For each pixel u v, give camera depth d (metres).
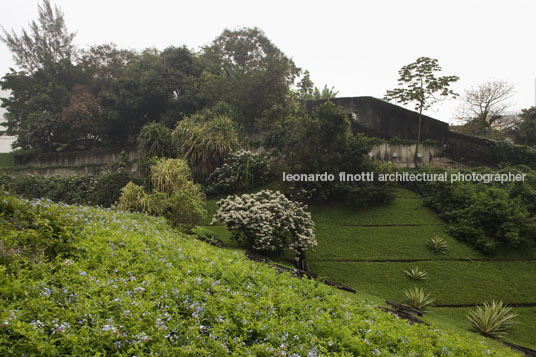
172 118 23.81
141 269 4.76
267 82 21.47
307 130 16.41
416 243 13.32
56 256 4.41
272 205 12.00
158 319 3.47
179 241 7.54
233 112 20.91
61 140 27.45
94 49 29.72
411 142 20.16
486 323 8.97
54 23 31.14
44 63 29.22
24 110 28.53
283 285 6.00
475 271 11.88
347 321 5.05
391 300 10.42
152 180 14.73
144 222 8.40
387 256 12.63
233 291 4.86
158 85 24.11
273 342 3.88
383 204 16.05
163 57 27.02
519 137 24.50
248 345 3.84
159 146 16.80
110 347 3.06
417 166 19.94
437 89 18.47
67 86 28.52
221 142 18.16
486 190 14.76
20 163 27.64
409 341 4.91
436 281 11.40
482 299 10.70
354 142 16.91
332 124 16.19
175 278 4.58
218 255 6.79
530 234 13.10
